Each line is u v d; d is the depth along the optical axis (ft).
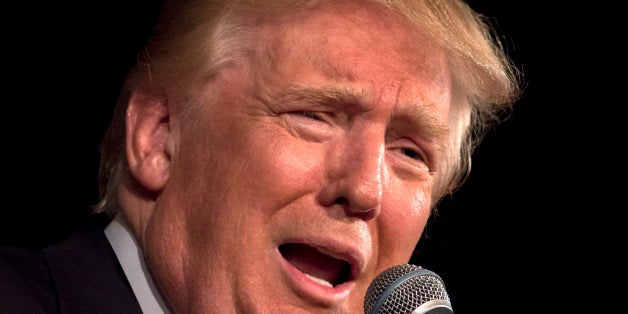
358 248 15.94
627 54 28.04
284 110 16.02
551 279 28.66
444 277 28.32
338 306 16.25
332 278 17.08
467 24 18.26
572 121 28.66
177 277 16.22
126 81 17.92
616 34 27.99
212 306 15.88
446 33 17.12
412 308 13.76
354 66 16.05
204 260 16.01
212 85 16.46
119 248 16.94
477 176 28.60
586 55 28.25
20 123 23.86
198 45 16.67
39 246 24.03
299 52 16.08
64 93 23.97
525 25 28.09
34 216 24.04
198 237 16.12
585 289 29.01
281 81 16.01
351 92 15.96
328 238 15.79
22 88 23.80
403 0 16.72
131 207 17.08
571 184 28.71
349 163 15.90
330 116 16.20
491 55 18.42
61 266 16.20
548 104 28.68
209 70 16.46
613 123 28.43
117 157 18.22
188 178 16.33
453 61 17.74
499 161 28.73
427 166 17.47
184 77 16.70
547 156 28.76
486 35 19.63
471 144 21.98
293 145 15.96
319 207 15.93
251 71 16.24
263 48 16.24
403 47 16.55
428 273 14.30
